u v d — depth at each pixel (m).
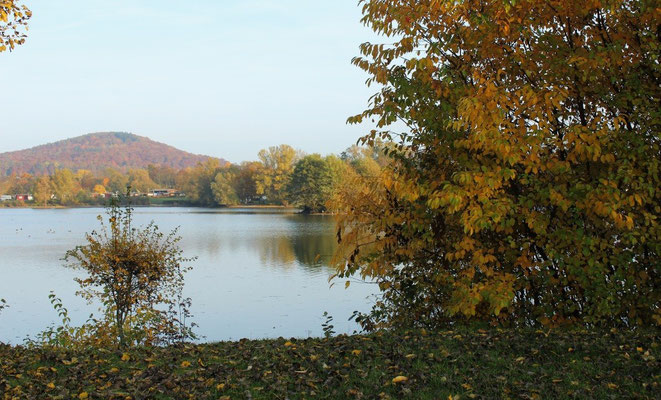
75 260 34.44
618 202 7.43
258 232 57.16
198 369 6.92
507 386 5.73
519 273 8.77
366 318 10.23
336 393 5.77
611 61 7.97
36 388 6.41
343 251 9.91
